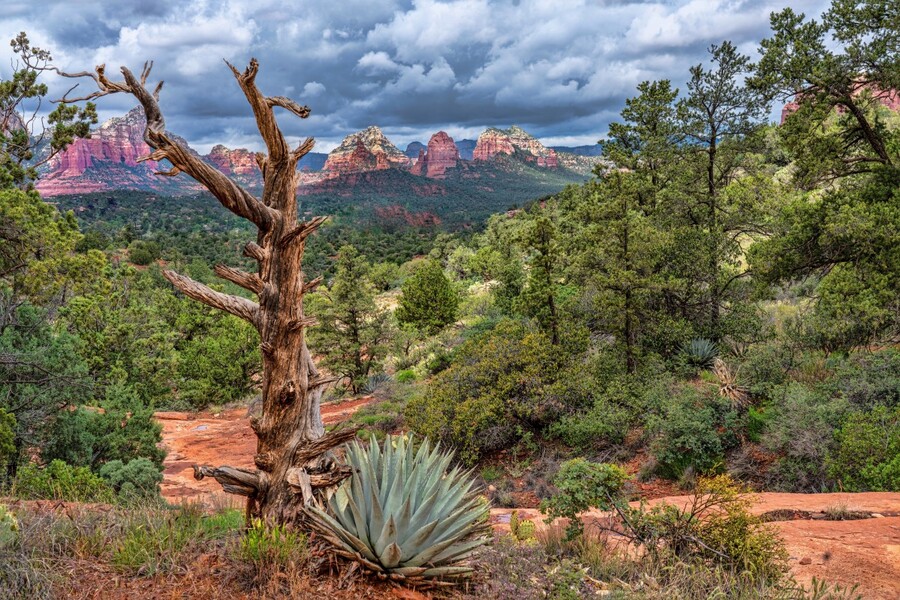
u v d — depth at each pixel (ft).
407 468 17.29
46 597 13.01
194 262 358.02
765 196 81.76
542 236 73.31
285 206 15.88
